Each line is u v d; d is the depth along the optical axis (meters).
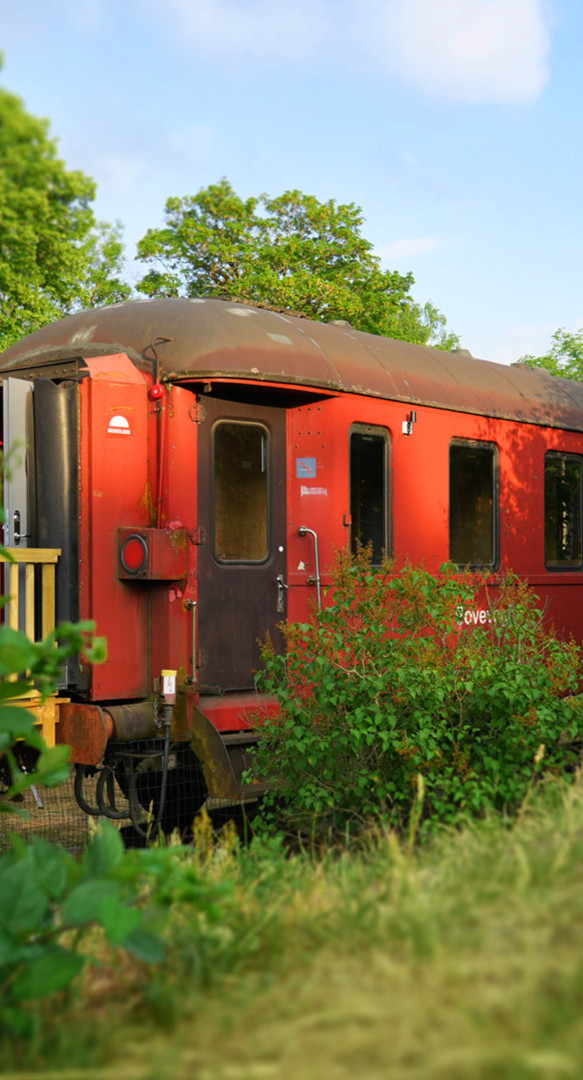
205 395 7.22
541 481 10.10
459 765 6.12
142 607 7.00
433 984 2.90
